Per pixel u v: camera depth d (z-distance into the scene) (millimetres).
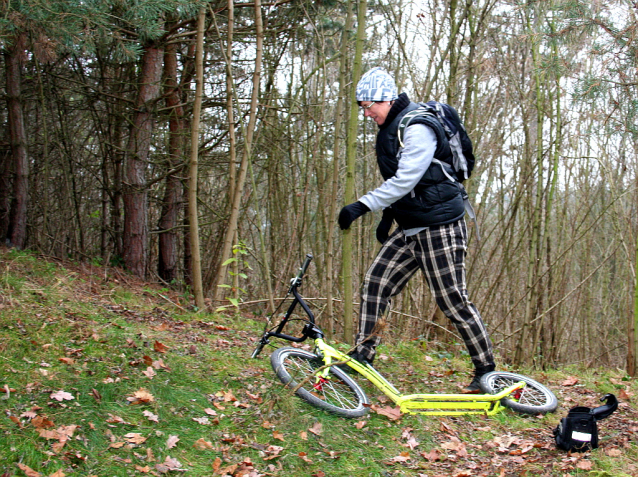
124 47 4312
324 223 7613
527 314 6629
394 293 3412
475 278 8680
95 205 7770
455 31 5527
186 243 7430
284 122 7004
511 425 3244
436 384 3814
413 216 3168
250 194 7184
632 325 5039
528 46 6402
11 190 5613
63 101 6297
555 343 8102
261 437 2658
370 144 8148
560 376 4633
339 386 3289
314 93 7699
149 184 6102
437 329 6203
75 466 2209
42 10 3717
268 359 3602
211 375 3191
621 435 3100
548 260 7266
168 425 2609
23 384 2660
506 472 2637
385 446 2781
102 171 6746
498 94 7195
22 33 3994
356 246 7469
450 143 3178
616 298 10445
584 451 2850
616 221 6895
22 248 5438
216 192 7867
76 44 4086
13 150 5367
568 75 4617
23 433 2293
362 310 3389
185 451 2459
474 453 2855
